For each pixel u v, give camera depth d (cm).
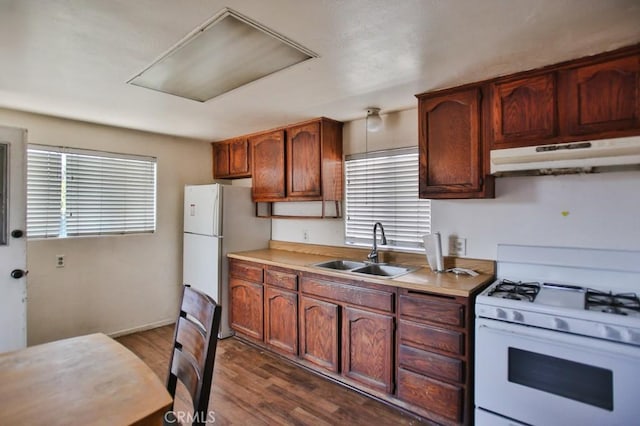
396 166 293
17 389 111
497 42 168
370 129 281
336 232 335
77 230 326
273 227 391
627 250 197
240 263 339
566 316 163
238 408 229
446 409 204
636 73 168
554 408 167
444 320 205
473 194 222
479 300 188
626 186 197
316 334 272
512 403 179
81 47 174
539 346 170
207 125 336
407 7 138
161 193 384
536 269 224
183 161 402
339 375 258
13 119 286
